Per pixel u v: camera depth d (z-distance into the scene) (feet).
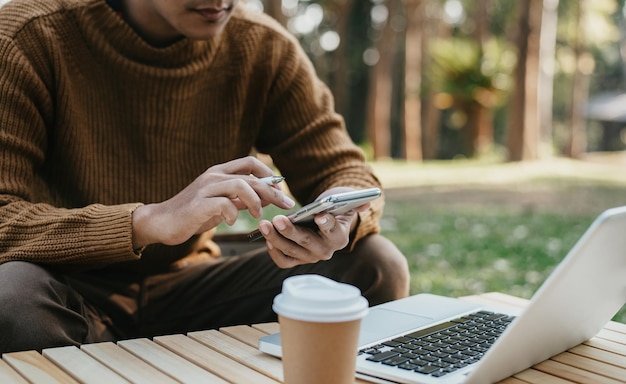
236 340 4.57
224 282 6.68
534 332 3.70
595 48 99.86
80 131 6.31
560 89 103.19
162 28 6.36
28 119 5.98
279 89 7.20
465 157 67.31
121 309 6.52
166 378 3.80
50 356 4.16
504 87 62.49
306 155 7.10
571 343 4.42
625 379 3.90
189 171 6.75
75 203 6.41
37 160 6.11
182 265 6.93
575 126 73.82
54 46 6.13
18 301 4.78
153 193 6.58
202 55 6.56
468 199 33.06
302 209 4.65
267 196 4.73
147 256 6.57
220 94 6.90
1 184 5.64
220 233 7.95
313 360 3.17
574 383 3.81
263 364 4.06
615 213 3.50
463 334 4.40
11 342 4.72
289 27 50.55
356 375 3.82
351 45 86.43
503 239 19.97
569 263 3.39
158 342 4.50
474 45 63.87
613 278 4.07
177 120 6.58
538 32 53.42
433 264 16.07
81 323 5.18
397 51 86.84
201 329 6.70
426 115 76.13
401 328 4.49
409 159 62.69
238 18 7.04
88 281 6.40
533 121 55.31
